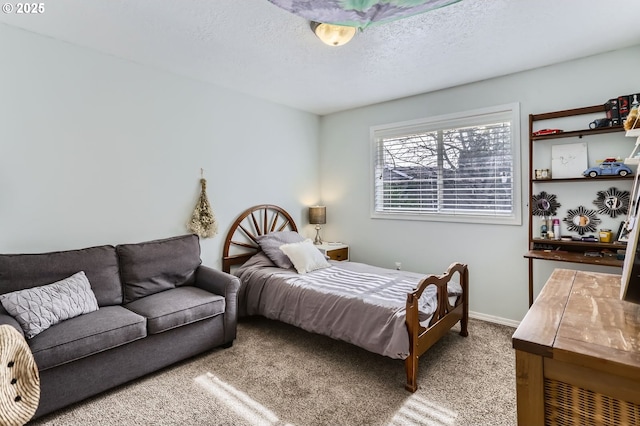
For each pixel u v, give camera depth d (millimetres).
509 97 3184
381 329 2254
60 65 2535
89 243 2707
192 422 1840
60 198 2557
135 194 2965
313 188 4695
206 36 2459
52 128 2508
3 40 2297
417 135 3893
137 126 2967
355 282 2943
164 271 2832
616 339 752
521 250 3170
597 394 695
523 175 3129
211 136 3516
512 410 1930
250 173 3906
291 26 2305
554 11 2098
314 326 2650
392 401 2029
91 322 2082
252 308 3221
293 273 3277
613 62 2686
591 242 2682
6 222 2326
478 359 2543
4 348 1568
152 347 2285
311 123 4652
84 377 1974
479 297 3426
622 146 2656
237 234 3785
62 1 2025
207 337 2619
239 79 3359
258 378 2299
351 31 2225
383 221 4156
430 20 2199
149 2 2037
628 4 2018
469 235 3486
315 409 1952
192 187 3375
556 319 884
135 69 2939
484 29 2322
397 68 3027
